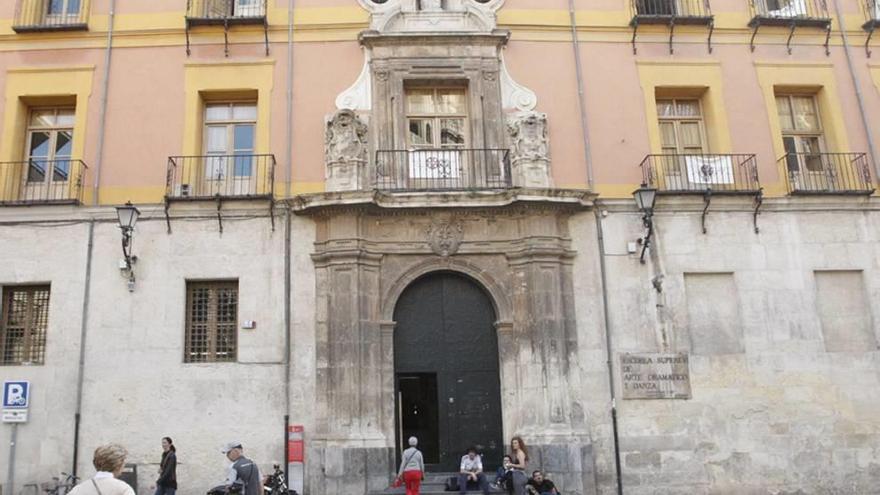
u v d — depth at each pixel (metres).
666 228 14.60
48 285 13.96
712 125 15.47
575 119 15.13
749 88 15.60
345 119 14.38
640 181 14.89
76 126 14.59
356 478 12.73
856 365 14.30
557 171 14.81
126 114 14.66
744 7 16.09
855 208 14.96
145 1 15.30
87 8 15.21
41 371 13.40
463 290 14.50
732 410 13.90
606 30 15.70
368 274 13.93
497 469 13.54
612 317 14.12
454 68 15.12
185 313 13.86
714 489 13.53
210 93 14.96
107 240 13.98
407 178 14.50
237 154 14.91
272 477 12.21
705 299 14.45
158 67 14.93
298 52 15.11
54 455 13.05
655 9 16.05
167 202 13.95
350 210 13.80
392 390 13.66
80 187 14.19
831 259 14.70
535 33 15.56
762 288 14.48
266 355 13.55
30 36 15.02
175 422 13.27
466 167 14.69
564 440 13.08
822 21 15.89
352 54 15.18
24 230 13.96
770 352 14.20
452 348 14.26
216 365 13.51
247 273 13.91
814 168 15.75
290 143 14.57
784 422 13.91
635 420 13.70
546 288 13.93
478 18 15.46
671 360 14.02
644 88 15.41
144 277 13.84
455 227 14.30
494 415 14.02
